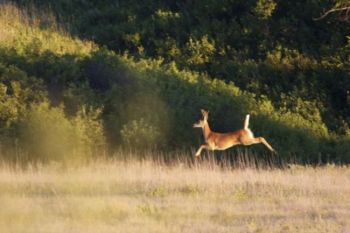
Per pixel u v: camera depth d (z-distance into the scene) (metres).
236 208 53.94
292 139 92.94
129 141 88.31
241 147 89.44
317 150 93.12
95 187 63.56
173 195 59.94
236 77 112.25
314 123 101.56
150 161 77.81
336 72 111.50
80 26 125.38
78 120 87.38
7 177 67.94
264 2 119.69
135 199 57.91
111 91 94.19
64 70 98.38
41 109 87.81
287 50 115.69
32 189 63.00
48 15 124.25
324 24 118.12
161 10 127.50
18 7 127.19
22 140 85.75
